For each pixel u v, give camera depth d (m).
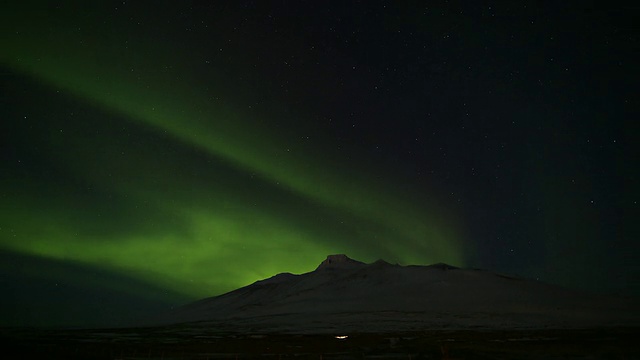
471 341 59.31
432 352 47.44
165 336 87.00
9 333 97.44
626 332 72.38
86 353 48.38
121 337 83.31
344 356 46.84
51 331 111.19
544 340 58.41
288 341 69.81
